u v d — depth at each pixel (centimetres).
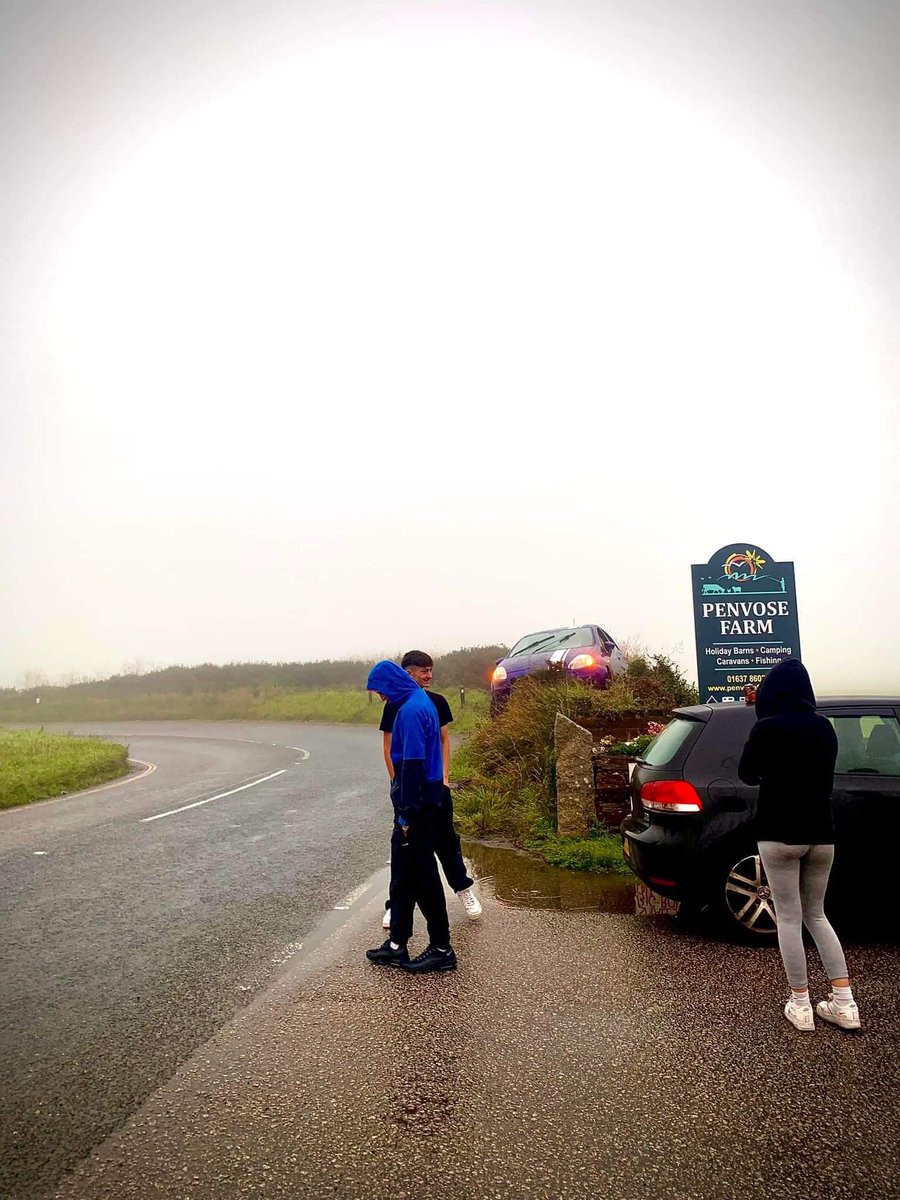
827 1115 316
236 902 669
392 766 527
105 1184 281
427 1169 286
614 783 832
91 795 1416
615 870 743
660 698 1223
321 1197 272
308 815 1104
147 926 605
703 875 527
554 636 1347
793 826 398
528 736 1050
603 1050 376
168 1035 406
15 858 863
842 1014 392
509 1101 331
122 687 5544
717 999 434
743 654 976
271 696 4416
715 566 989
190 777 1644
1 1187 279
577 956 509
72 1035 409
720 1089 338
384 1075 356
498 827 947
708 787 535
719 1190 273
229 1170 288
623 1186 275
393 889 511
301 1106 331
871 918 581
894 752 534
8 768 1608
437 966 488
